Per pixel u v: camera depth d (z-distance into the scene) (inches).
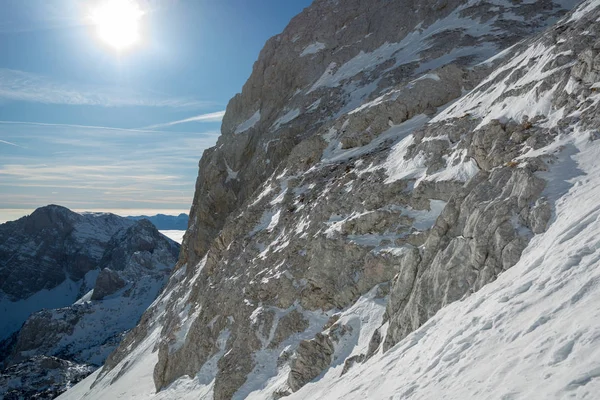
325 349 868.0
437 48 1995.6
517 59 1201.4
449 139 1054.4
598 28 932.6
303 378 855.1
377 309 877.8
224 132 3169.3
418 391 434.9
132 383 1729.8
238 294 1302.9
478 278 607.5
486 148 884.6
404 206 1007.0
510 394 314.5
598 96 745.6
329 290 1030.4
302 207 1370.6
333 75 2512.3
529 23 2005.4
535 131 805.2
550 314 385.1
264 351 1053.8
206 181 2780.5
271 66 2955.2
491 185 693.9
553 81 879.1
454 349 458.6
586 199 540.7
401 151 1200.2
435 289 669.9
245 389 997.8
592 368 282.2
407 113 1469.0
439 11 2421.3
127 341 2731.3
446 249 681.6
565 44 958.4
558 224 541.3
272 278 1171.9
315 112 2202.3
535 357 339.3
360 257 994.7
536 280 463.8
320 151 1615.4
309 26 2979.8
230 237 1683.1
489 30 2017.7
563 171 632.4
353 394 579.5
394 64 2159.2
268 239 1405.0
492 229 623.2
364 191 1127.6
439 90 1450.5
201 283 1843.0
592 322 327.3
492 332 434.0
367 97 1972.2
